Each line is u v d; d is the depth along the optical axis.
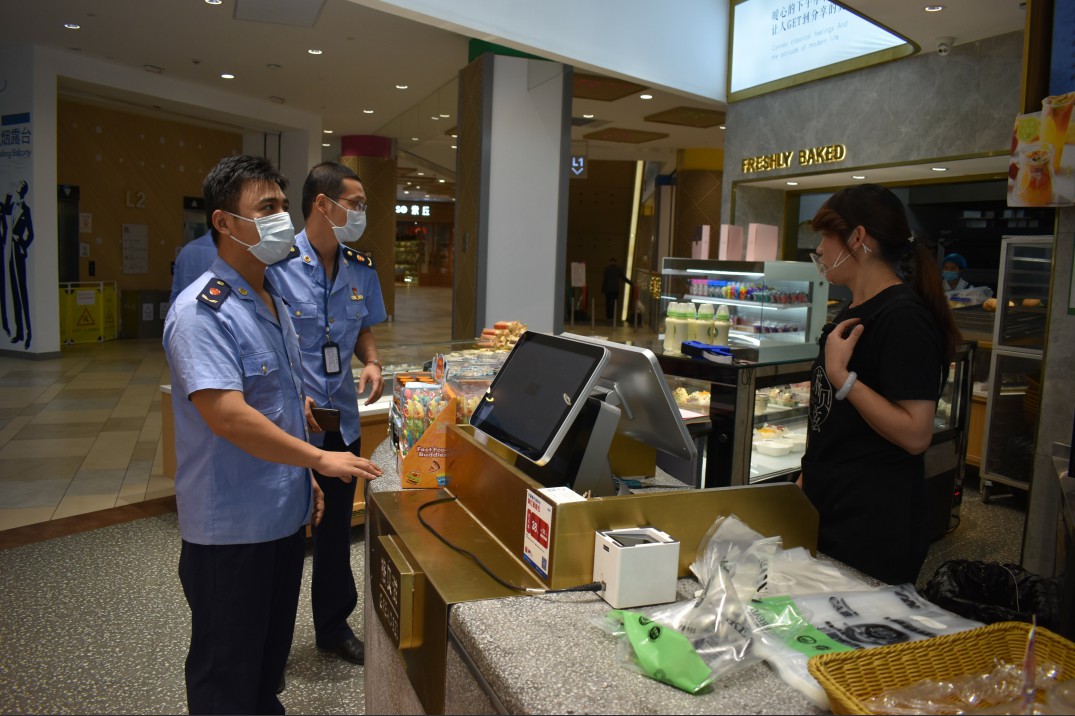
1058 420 3.34
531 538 1.45
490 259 7.77
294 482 1.91
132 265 12.20
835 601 1.33
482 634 1.20
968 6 4.78
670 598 1.32
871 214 1.79
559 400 1.58
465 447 1.82
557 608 1.30
